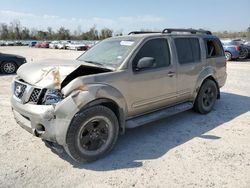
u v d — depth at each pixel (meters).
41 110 3.64
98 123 3.94
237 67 14.39
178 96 5.35
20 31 104.75
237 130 5.15
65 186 3.33
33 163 3.86
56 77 3.78
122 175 3.58
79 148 3.75
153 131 5.10
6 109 6.40
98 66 4.25
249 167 3.76
